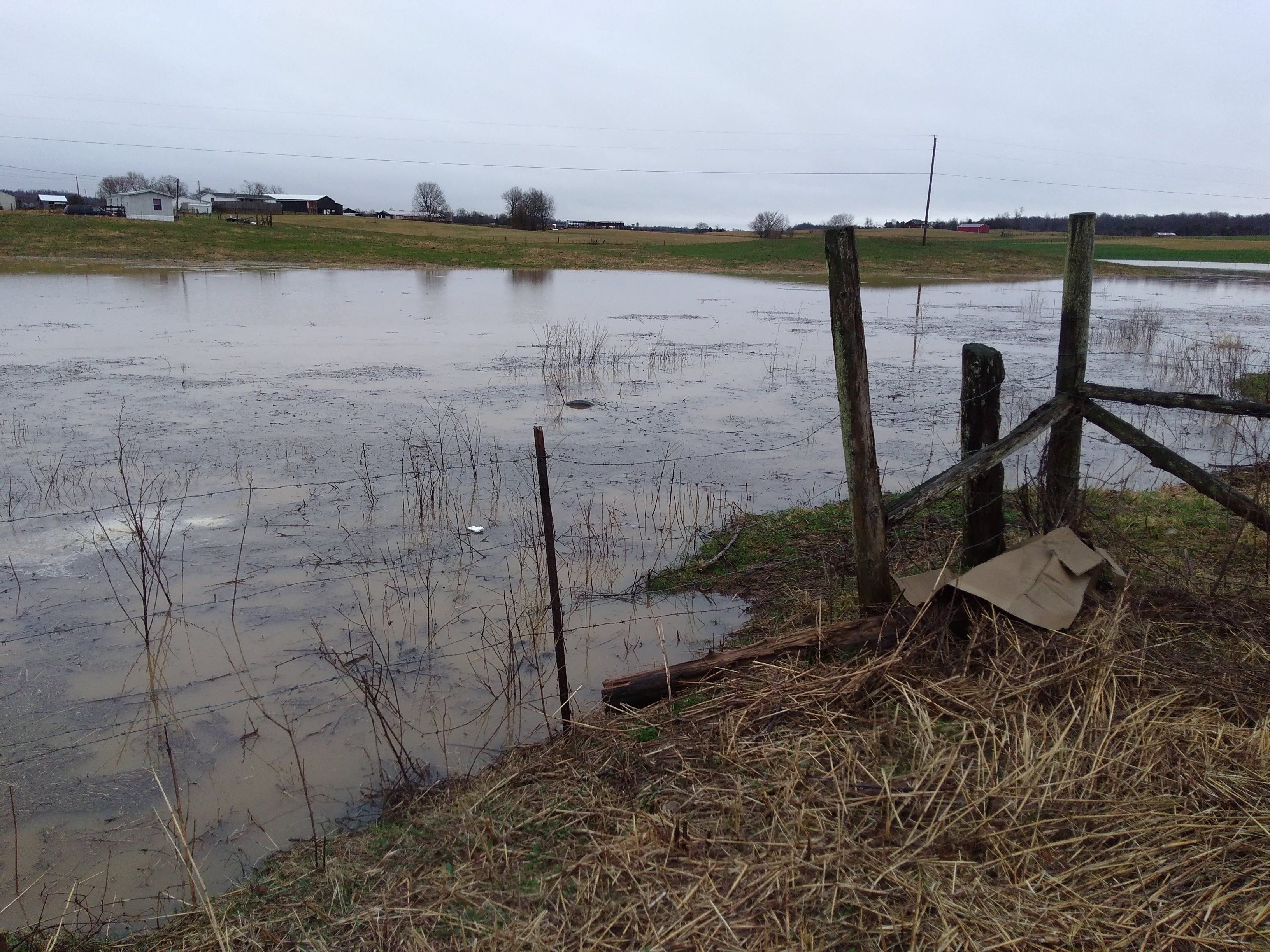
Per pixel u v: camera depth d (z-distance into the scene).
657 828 3.66
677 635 6.31
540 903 3.40
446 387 15.51
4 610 6.68
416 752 5.00
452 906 3.45
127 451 10.81
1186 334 24.09
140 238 51.03
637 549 7.92
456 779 4.58
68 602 6.84
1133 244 91.69
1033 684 4.40
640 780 4.12
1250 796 3.70
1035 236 105.31
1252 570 6.20
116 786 4.76
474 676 5.83
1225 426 12.59
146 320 24.09
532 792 4.17
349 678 5.79
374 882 3.72
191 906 3.77
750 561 7.46
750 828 3.69
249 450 10.98
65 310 25.75
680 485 9.88
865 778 3.97
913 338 24.03
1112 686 4.43
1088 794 3.75
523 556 7.73
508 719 5.30
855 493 5.06
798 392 15.73
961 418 5.55
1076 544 5.34
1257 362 18.20
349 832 4.27
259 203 105.12
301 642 6.28
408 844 3.97
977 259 61.91
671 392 15.52
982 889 3.30
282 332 22.61
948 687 4.55
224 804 4.61
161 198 85.00
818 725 4.40
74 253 45.25
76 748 5.07
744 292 41.91
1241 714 4.31
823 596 6.43
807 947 3.07
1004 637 4.84
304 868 3.95
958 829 3.58
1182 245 90.62
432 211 131.12
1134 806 3.68
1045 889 3.31
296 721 5.33
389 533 8.33
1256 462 9.14
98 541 8.00
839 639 5.07
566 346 20.84
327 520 8.64
